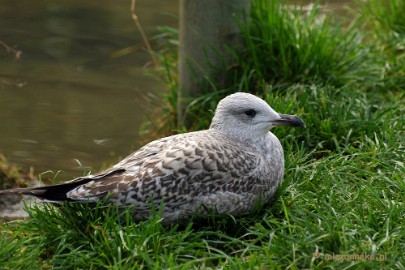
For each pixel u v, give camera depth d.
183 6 13.05
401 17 15.05
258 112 10.23
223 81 13.14
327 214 9.62
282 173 10.23
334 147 11.73
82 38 16.92
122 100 14.84
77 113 14.39
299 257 8.77
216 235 9.59
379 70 13.52
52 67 15.90
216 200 9.55
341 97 12.41
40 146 13.27
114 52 16.42
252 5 13.29
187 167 9.45
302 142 11.30
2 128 13.81
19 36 16.91
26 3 18.33
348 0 16.73
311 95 12.41
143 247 8.90
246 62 13.15
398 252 8.73
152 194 9.35
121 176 9.43
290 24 13.42
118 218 9.28
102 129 13.90
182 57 13.23
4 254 9.02
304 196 10.14
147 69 15.84
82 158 12.94
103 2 18.39
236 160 9.67
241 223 9.72
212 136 10.02
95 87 15.27
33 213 10.02
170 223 9.60
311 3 15.64
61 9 18.05
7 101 14.70
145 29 17.11
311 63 13.01
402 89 13.29
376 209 9.77
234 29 13.02
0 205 11.51
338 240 8.95
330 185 10.44
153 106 14.64
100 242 9.17
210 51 13.06
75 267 8.99
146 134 13.77
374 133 11.62
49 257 9.41
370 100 12.66
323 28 13.48
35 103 14.66
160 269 8.66
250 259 8.68
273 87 12.80
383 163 10.88
